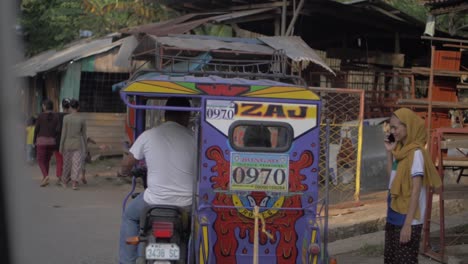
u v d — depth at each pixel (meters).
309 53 12.31
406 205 5.51
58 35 24.48
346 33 17.84
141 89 5.11
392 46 18.52
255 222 5.07
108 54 19.55
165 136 5.37
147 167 5.42
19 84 8.50
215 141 5.18
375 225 9.09
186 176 5.32
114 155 19.48
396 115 5.57
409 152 5.50
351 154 10.75
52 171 16.39
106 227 9.34
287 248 5.26
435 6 12.28
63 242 8.28
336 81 15.46
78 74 19.38
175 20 16.30
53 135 13.56
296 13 13.71
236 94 5.20
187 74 6.09
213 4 16.08
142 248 5.29
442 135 7.09
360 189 10.84
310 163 5.23
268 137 5.23
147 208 5.15
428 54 18.23
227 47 11.91
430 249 7.49
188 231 5.29
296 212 5.25
